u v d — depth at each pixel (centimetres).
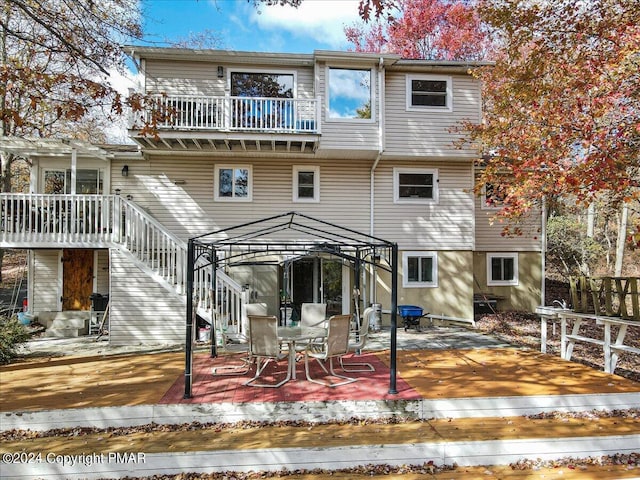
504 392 649
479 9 995
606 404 639
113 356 938
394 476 489
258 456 498
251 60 1292
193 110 1227
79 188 1329
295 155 1333
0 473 477
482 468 511
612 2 870
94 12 862
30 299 1297
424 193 1399
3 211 1099
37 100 673
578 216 2314
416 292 1380
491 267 1597
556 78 952
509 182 1026
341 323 727
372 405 610
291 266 1371
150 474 487
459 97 1354
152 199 1316
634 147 806
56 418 573
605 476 488
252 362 812
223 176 1346
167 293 1095
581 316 855
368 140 1282
